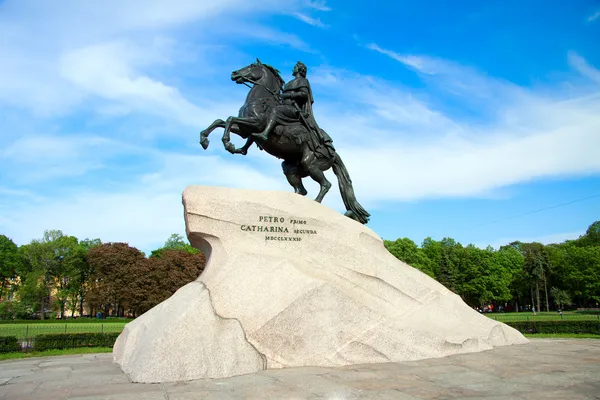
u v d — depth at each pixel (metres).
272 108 10.10
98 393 5.23
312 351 7.26
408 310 8.62
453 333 8.34
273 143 10.20
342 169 11.27
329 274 8.46
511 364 7.00
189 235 8.37
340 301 7.75
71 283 53.75
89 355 11.12
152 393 5.20
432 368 6.75
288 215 8.62
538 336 15.64
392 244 53.72
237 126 9.62
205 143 9.12
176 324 6.55
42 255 52.47
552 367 6.68
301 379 5.99
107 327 25.72
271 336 7.09
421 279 9.22
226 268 7.66
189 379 6.14
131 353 7.54
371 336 7.65
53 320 44.88
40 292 51.00
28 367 8.01
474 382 5.67
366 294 8.51
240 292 7.41
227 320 6.98
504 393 5.01
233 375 6.41
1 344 13.55
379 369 6.76
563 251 56.03
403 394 5.04
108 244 48.78
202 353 6.40
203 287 7.30
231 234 8.23
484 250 54.38
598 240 66.12
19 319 49.06
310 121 10.71
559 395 4.84
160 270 46.41
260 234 8.37
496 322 9.47
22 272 53.44
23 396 5.12
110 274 46.44
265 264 7.89
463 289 53.09
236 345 6.74
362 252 8.80
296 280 7.80
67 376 6.61
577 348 8.96
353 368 6.89
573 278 50.44
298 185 10.95
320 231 8.73
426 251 56.41
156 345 6.29
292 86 10.72
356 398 4.88
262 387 5.51
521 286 56.44
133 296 45.81
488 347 8.73
